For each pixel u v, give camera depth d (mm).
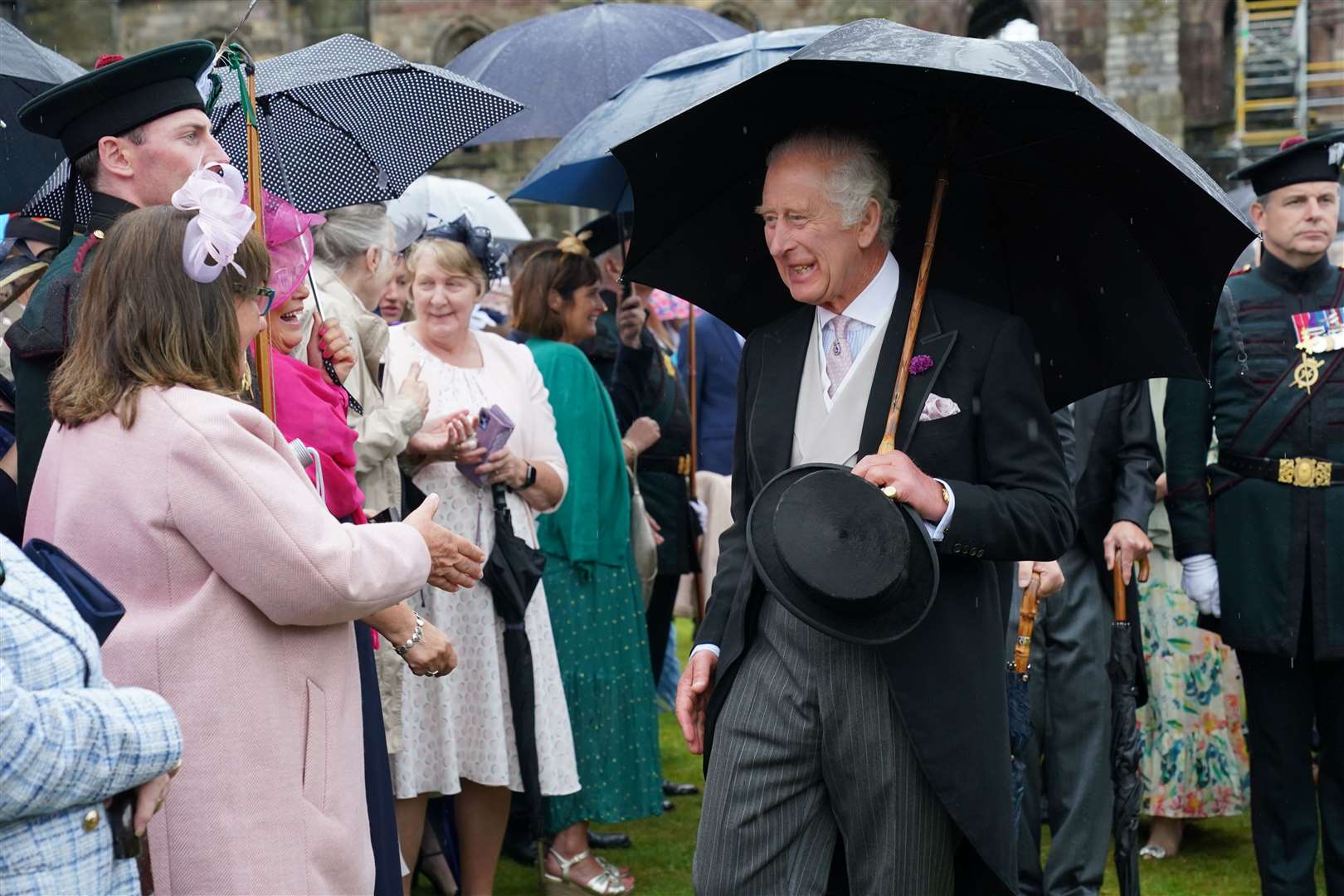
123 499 2602
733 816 3133
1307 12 27344
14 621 2168
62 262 3037
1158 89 27578
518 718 4648
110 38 29547
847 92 3277
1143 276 3215
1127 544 4773
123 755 2193
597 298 5754
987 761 3055
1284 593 4680
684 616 9422
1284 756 4770
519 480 4750
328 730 2748
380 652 4211
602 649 5383
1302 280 4844
